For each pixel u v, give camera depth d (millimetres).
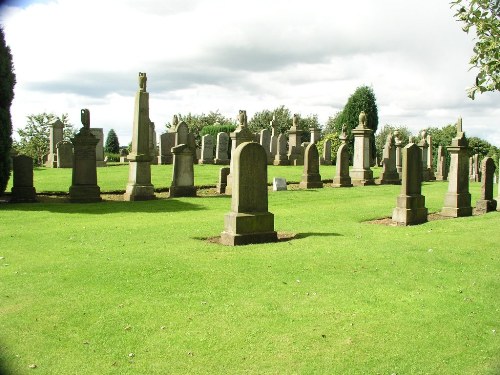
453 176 16906
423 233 12430
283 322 6141
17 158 18609
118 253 9648
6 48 20156
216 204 18297
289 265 8773
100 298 6930
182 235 11727
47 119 50844
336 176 26984
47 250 9969
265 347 5453
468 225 13859
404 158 14398
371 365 5090
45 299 6887
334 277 8094
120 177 25953
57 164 32188
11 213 15289
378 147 69312
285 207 17688
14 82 20469
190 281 7746
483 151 55250
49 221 13797
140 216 14969
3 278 7875
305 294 7203
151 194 20219
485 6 6957
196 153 39719
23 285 7512
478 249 10414
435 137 58625
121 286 7469
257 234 10953
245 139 23297
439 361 5203
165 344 5500
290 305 6738
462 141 16781
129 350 5359
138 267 8508
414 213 14359
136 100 20234
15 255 9508
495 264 9156
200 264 8750
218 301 6852
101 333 5773
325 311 6535
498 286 7789
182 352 5316
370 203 19250
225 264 8766
